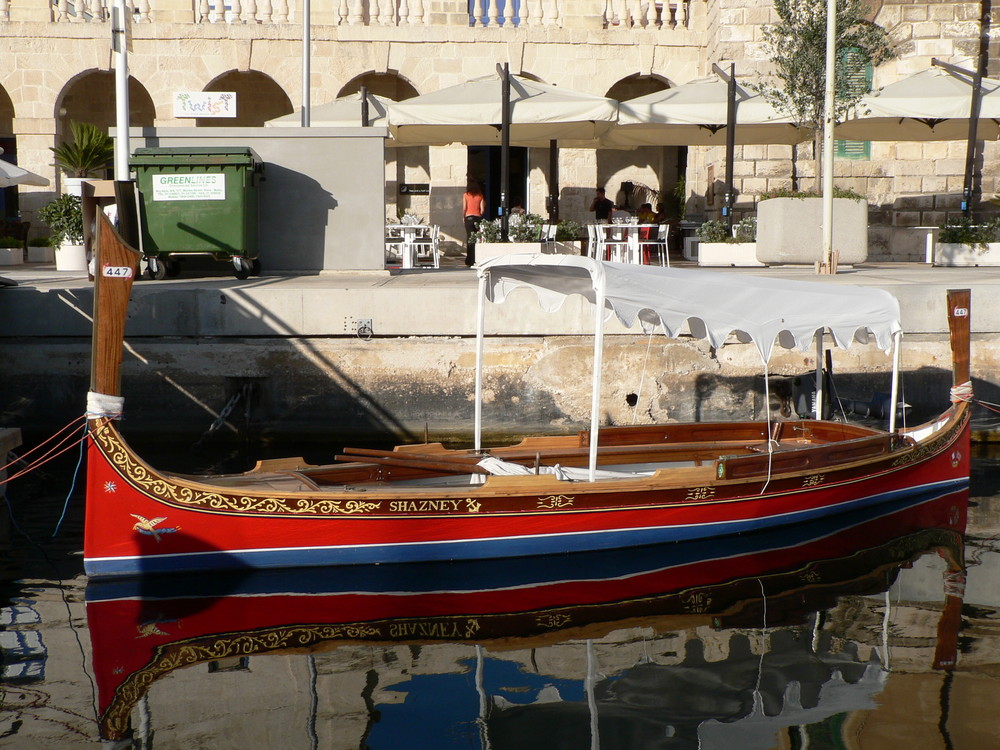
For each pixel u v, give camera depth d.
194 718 5.37
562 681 5.87
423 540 8.06
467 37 24.20
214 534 7.71
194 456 11.54
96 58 23.55
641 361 12.26
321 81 24.05
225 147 13.97
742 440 10.34
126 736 5.17
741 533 8.97
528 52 24.44
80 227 17.94
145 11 23.75
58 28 23.39
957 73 19.39
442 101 17.23
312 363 12.14
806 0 17.73
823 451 9.16
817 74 17.39
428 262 21.67
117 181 13.41
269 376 12.16
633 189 25.61
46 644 6.40
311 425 12.24
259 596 7.34
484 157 25.12
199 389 12.18
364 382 12.19
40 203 24.02
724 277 8.62
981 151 23.47
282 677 5.93
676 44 24.72
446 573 7.91
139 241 13.79
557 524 8.30
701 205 24.95
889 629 6.65
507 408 12.26
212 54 23.75
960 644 6.36
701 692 5.71
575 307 12.14
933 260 18.81
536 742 5.09
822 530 9.11
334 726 5.29
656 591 7.49
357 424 12.23
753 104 18.30
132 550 7.59
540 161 25.02
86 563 7.55
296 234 15.40
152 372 12.12
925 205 23.67
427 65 24.25
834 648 6.33
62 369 12.09
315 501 7.79
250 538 7.79
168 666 6.07
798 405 11.02
